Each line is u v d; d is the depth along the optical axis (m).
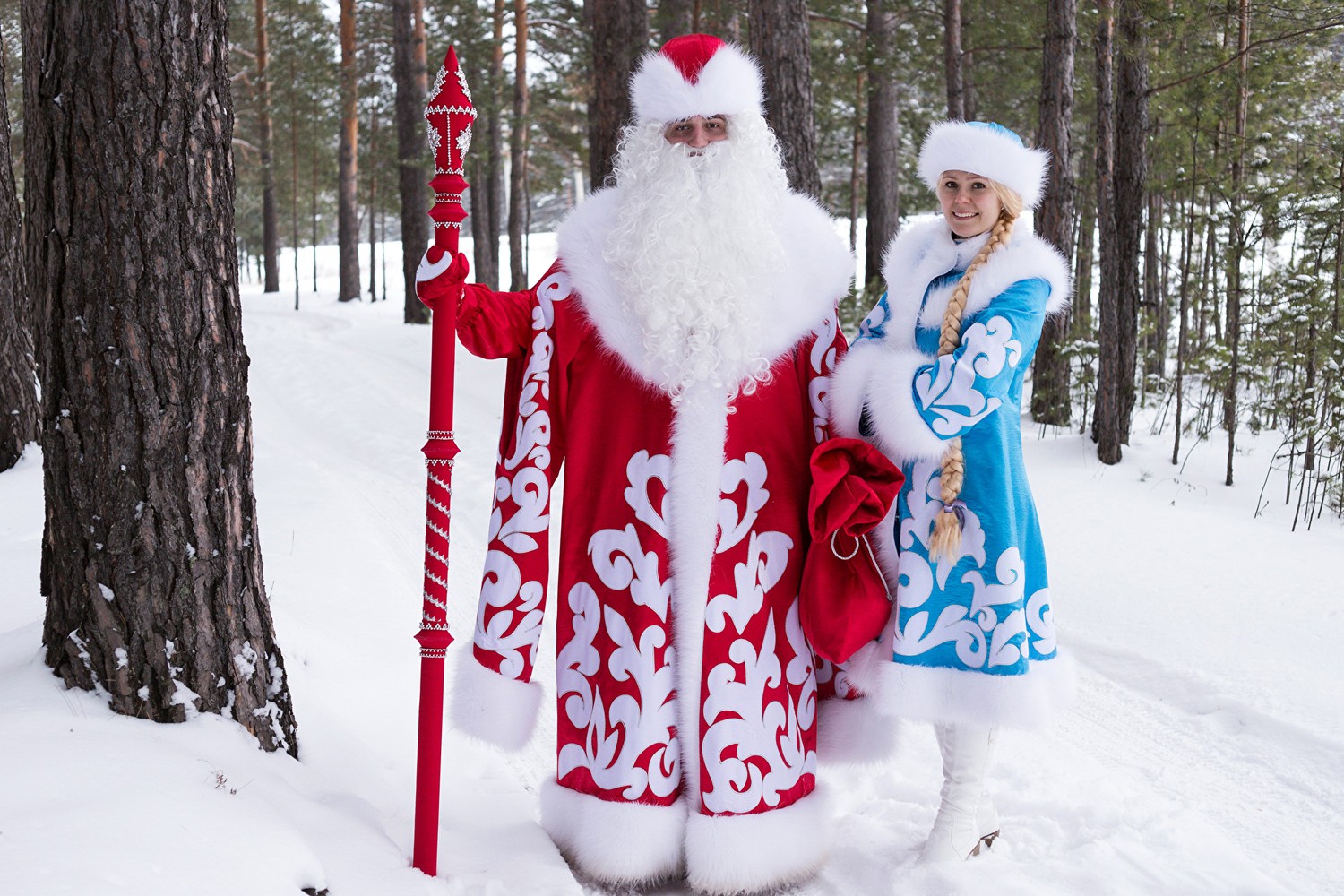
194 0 2.60
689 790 2.72
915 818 3.11
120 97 2.53
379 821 2.77
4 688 2.68
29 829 1.96
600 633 2.78
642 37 12.32
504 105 23.77
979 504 2.69
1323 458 7.95
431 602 2.59
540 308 2.85
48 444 2.65
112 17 2.51
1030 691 2.64
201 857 2.06
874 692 2.77
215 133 2.67
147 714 2.65
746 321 2.72
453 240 2.62
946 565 2.70
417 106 21.39
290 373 14.20
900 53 15.69
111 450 2.61
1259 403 9.38
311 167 32.56
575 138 25.42
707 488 2.72
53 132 2.55
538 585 2.82
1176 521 6.73
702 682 2.70
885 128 17.30
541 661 4.71
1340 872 2.89
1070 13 9.48
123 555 2.62
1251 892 2.61
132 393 2.60
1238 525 6.63
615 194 2.90
